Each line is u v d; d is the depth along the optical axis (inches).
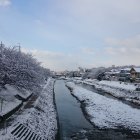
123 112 1847.9
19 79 1466.5
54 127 1365.7
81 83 5816.9
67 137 1240.8
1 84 1354.6
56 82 6412.4
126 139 1218.0
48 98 2399.1
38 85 1971.0
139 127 1438.2
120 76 5157.5
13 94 1685.5
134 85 3644.2
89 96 2829.7
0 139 856.9
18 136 956.0
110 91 3435.0
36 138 1030.4
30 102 1747.0
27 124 1133.1
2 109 1208.8
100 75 6269.7
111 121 1581.0
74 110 1982.0
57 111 1924.2
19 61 1569.9
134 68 4827.8
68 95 3132.4
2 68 1264.8
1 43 1352.1
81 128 1417.3
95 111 1907.0
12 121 1120.8
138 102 2313.0
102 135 1285.7
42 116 1460.4
